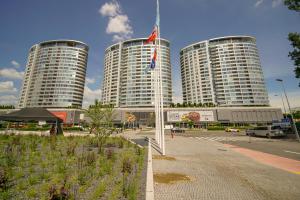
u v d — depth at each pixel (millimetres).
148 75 119062
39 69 130000
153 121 88812
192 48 134625
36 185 5109
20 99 130750
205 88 121938
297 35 16438
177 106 101562
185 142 20641
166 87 120062
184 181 6133
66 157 8758
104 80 136875
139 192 4906
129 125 88812
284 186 5770
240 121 85938
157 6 14844
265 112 86688
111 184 5473
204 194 5039
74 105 118375
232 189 5453
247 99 111312
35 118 20781
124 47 132125
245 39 124125
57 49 132000
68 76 127562
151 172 6723
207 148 15234
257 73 116250
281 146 17172
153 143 18750
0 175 4840
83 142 15414
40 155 9062
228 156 11312
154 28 15875
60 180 5484
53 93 123438
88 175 6066
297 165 8898
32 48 140500
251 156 11469
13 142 11812
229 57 119875
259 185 5840
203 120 86312
